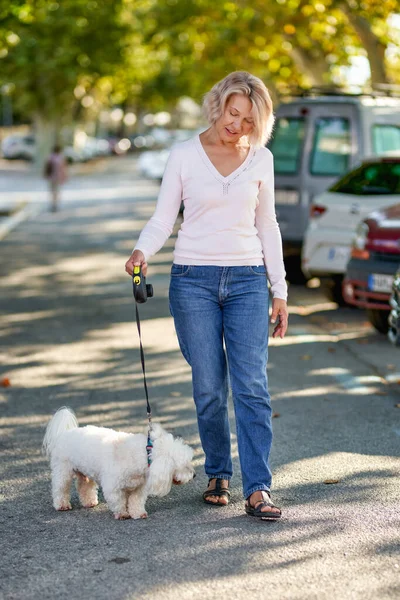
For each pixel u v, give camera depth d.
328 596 4.67
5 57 52.19
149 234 5.75
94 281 17.47
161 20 34.31
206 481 6.56
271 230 5.87
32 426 8.08
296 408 8.56
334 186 14.07
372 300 11.70
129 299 15.38
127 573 5.00
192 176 5.66
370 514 5.84
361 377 9.85
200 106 5.71
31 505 6.14
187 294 5.76
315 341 11.83
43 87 57.28
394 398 8.97
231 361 5.83
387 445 7.39
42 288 16.67
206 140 5.71
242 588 4.78
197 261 5.72
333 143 15.40
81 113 73.75
